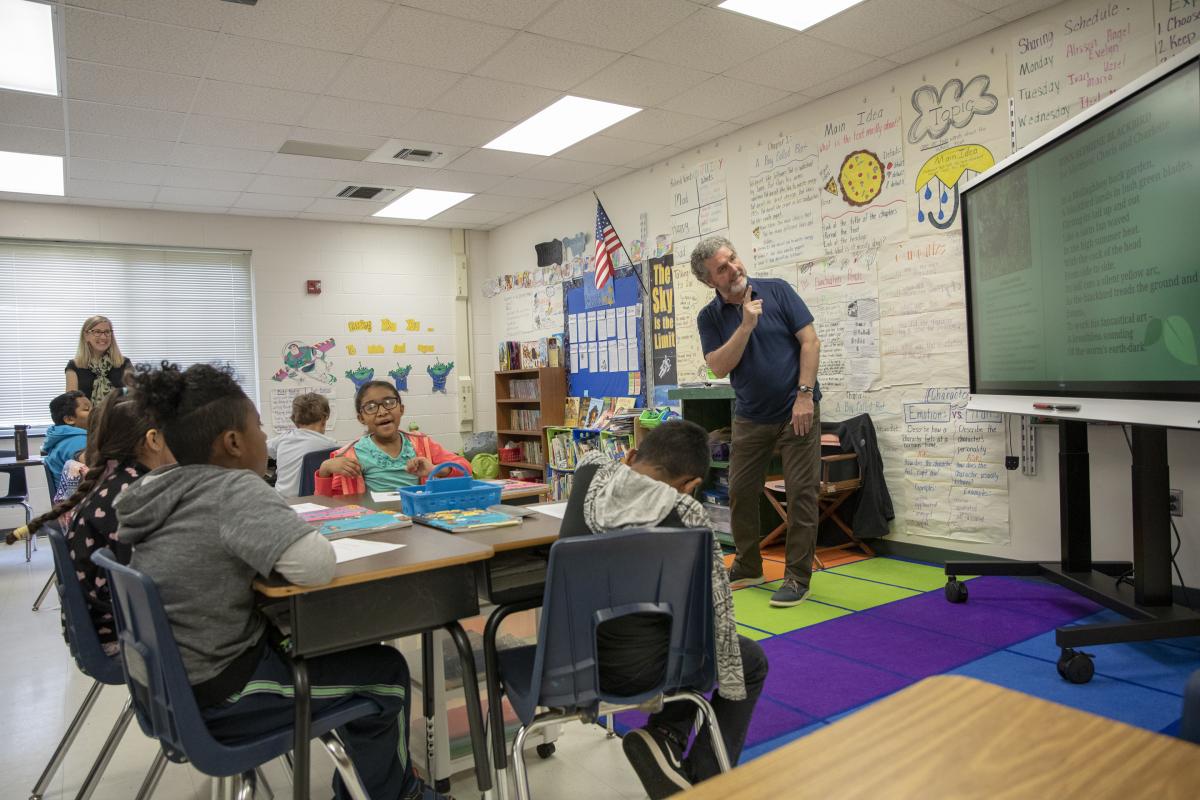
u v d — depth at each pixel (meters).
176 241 7.05
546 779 2.13
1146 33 3.37
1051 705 0.76
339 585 1.46
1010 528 3.99
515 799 1.99
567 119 5.17
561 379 7.34
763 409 3.68
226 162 5.71
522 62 4.20
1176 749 0.67
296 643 1.45
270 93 4.50
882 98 4.50
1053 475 3.82
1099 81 3.54
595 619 1.48
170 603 1.42
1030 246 3.17
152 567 1.44
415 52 4.04
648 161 6.16
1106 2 3.50
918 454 4.40
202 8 3.49
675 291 6.07
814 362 3.56
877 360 4.60
